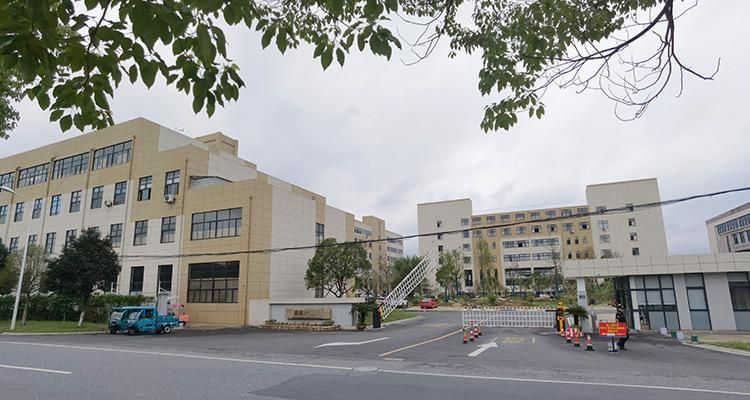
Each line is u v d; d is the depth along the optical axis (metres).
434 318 34.41
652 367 11.10
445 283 60.44
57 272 25.22
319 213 38.25
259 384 8.81
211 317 28.84
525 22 4.74
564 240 78.19
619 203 68.94
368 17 3.03
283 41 3.47
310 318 26.25
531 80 5.00
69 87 2.98
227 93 3.13
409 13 5.01
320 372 10.22
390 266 65.62
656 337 18.92
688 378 9.47
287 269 31.92
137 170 34.00
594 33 4.55
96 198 35.69
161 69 2.92
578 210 79.06
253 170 39.50
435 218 84.88
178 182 31.95
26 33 2.37
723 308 20.45
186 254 30.34
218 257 29.38
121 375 9.88
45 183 39.41
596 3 4.60
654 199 67.38
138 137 34.41
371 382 8.99
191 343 17.59
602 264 21.91
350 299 25.75
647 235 66.69
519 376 9.70
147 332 23.38
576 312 21.52
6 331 22.86
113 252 27.91
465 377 9.55
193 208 31.09
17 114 5.57
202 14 2.68
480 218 83.56
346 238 43.19
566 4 4.58
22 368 10.91
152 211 32.56
